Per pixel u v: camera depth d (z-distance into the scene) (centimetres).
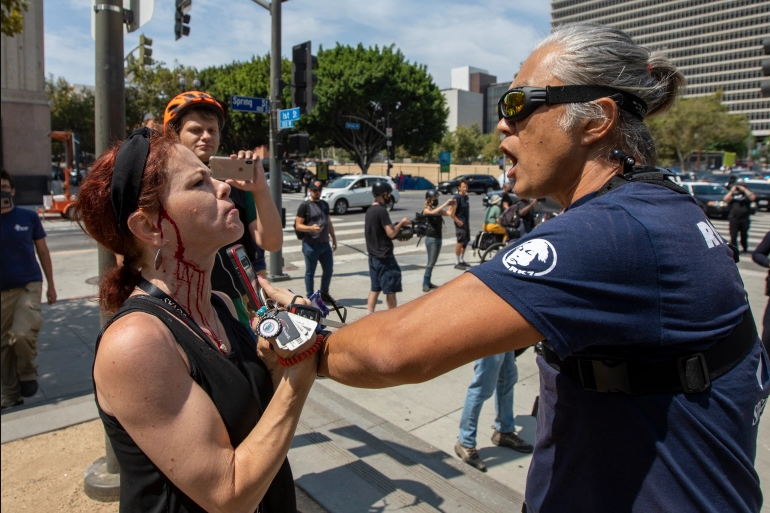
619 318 100
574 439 116
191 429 108
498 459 359
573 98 115
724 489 105
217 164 232
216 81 4553
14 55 2181
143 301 119
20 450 339
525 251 101
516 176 126
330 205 2072
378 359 103
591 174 118
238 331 146
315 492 298
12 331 407
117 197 121
